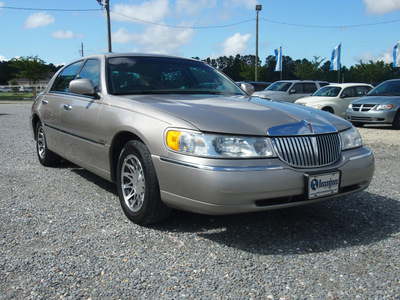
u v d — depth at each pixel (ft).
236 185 8.67
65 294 7.25
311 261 8.79
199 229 10.57
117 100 11.79
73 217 11.34
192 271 8.21
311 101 45.98
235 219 11.39
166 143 9.47
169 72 13.98
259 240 9.91
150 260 8.68
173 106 10.51
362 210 12.46
